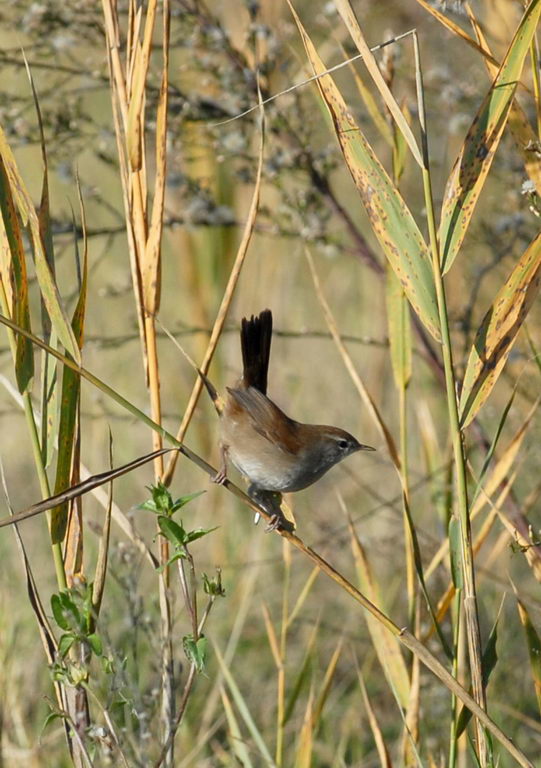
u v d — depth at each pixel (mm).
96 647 5668
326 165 10258
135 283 6480
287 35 10859
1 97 9953
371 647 10398
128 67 6441
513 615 10141
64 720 6043
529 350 9648
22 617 10320
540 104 6402
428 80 11320
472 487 8750
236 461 7332
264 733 9648
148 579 10750
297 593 11469
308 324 15719
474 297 9836
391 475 13008
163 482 6457
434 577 9500
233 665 10609
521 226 10023
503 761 8609
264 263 14539
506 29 9195
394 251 5906
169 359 14812
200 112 10305
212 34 10148
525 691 9602
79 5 9656
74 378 5852
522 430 6898
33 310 14398
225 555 11812
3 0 10023
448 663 8641
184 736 8906
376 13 13188
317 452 7332
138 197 6438
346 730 9344
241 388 7246
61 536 6016
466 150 5809
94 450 13086
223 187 11789
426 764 7512
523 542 6961
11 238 5891
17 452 14258
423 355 10047
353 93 13344
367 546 10930
